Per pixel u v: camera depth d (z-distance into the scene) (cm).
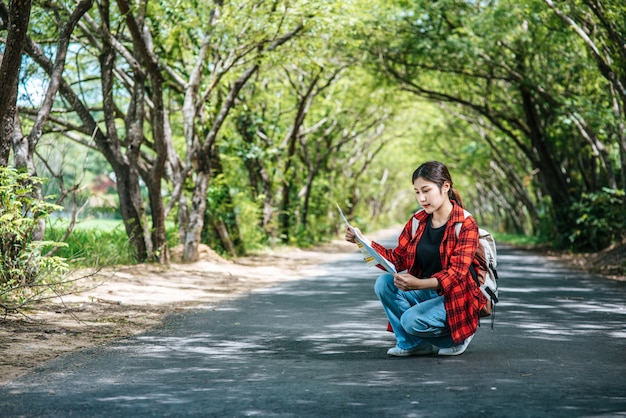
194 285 1466
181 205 2030
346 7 1805
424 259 668
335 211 4788
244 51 1852
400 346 699
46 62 1379
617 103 2203
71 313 983
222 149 2381
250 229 2688
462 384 573
